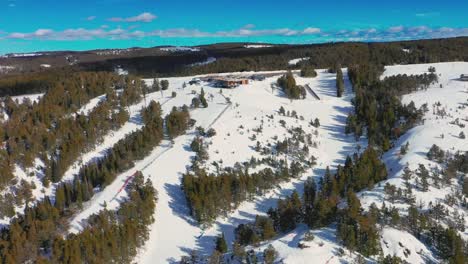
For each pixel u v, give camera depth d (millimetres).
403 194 102750
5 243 88250
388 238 84312
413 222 89500
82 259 84562
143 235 98562
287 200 103250
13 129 141125
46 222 94812
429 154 126625
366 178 114688
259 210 114938
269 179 123188
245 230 95438
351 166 122875
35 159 132000
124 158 129000
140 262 93500
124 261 89625
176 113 155125
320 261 78562
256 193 120750
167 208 112312
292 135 158875
